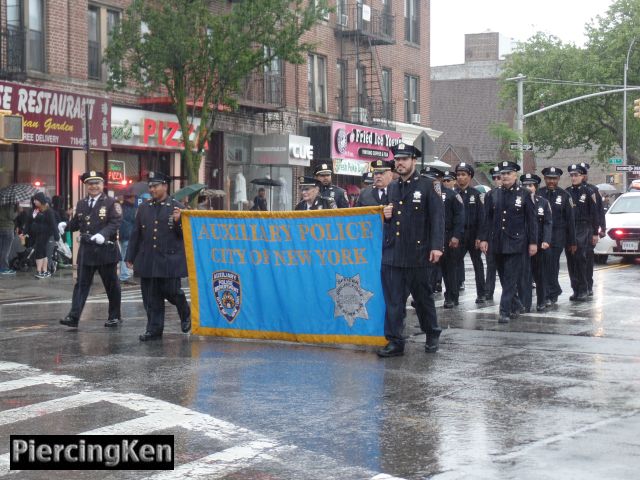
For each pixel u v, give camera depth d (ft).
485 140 233.76
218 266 38.40
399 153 33.63
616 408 25.63
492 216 43.83
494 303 51.62
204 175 99.35
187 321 39.68
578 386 28.40
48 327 42.75
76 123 78.28
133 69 81.51
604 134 207.31
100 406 26.32
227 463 21.01
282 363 32.40
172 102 83.30
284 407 25.99
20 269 74.90
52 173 80.94
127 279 66.95
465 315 46.09
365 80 127.65
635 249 76.95
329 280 36.04
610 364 31.99
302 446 22.27
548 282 51.24
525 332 39.70
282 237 36.91
